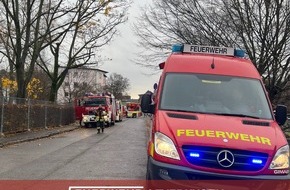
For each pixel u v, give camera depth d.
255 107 7.18
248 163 5.69
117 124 45.50
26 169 10.84
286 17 15.91
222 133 5.99
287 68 16.31
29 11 31.09
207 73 7.67
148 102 7.48
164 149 5.89
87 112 36.06
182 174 5.68
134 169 10.90
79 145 18.03
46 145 18.09
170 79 7.55
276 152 5.84
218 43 17.88
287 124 14.95
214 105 7.12
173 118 6.45
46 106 31.39
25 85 31.81
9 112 22.77
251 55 16.66
